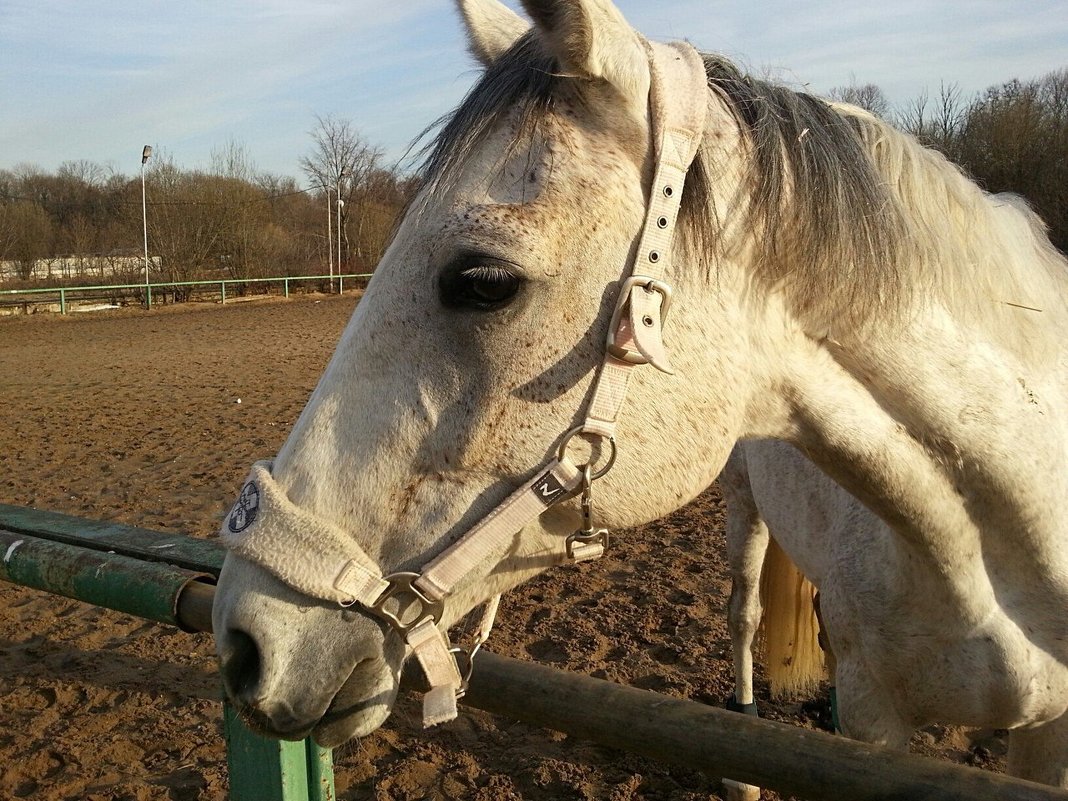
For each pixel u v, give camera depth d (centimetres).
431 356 133
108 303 2534
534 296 129
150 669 378
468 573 139
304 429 139
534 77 134
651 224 130
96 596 186
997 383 155
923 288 144
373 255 3066
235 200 3072
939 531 163
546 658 374
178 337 1719
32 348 1602
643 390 134
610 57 126
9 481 679
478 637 157
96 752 314
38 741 326
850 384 151
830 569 208
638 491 138
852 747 114
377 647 138
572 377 132
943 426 152
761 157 138
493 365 131
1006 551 169
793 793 116
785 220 139
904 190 151
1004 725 184
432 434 134
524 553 145
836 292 140
